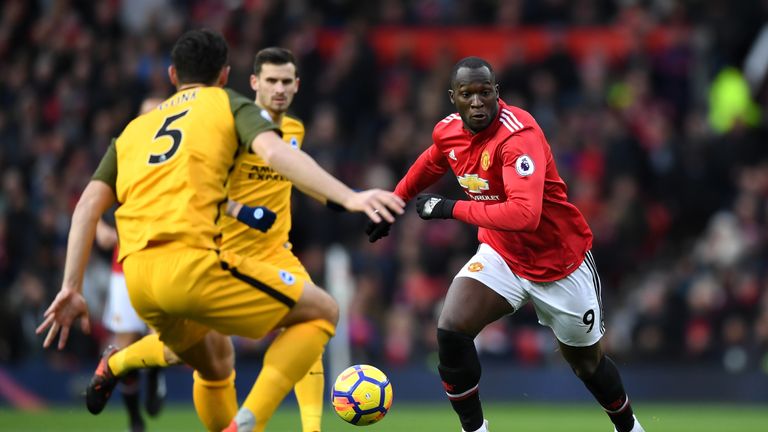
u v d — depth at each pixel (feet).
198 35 69.31
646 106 192.75
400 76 192.65
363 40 193.36
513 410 153.48
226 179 65.72
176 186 64.08
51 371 153.17
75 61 192.44
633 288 170.91
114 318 103.91
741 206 174.50
